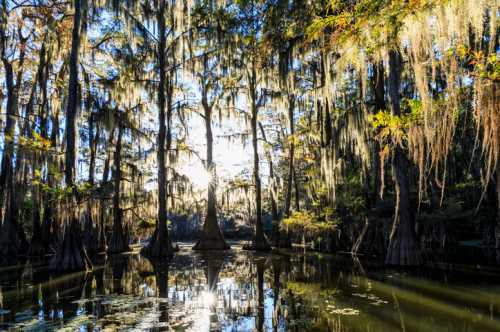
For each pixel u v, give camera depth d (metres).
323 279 9.84
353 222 18.69
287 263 14.15
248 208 33.69
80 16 14.35
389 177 16.91
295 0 12.00
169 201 24.77
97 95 21.55
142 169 27.36
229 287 8.98
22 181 15.48
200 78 24.22
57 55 18.69
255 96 25.16
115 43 21.02
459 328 5.20
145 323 5.83
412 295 7.50
